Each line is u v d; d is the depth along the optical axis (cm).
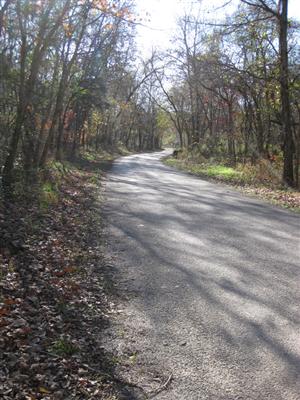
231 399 366
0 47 1412
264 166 2080
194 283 625
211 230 952
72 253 754
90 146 4600
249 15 1875
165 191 1598
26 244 756
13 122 1428
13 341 434
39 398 357
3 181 1165
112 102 4853
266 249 803
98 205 1241
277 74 1888
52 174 1609
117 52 2928
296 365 415
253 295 581
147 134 8788
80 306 541
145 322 503
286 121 1839
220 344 453
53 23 1318
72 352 432
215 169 2595
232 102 3550
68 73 1938
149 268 690
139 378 397
